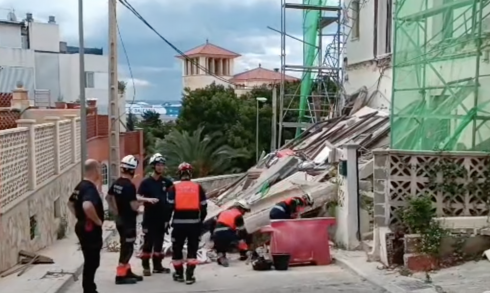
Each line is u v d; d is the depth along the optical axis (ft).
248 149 139.33
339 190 40.47
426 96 39.73
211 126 139.64
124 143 103.19
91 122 84.58
